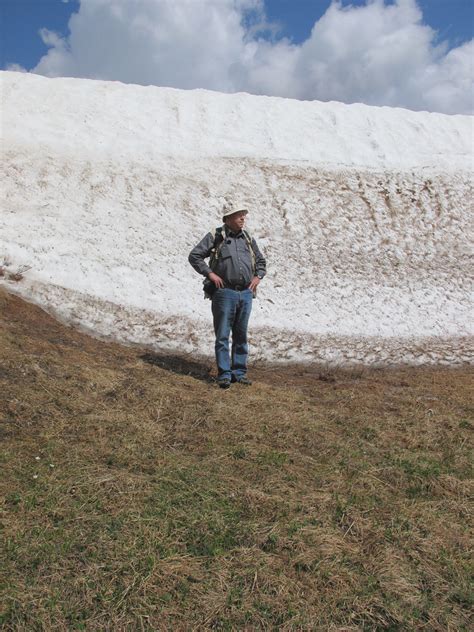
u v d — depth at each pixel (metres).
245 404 5.73
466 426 5.70
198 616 2.84
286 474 4.32
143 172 13.95
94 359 6.69
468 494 4.24
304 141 17.09
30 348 6.46
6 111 15.32
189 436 4.90
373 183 15.55
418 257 13.04
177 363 7.35
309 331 9.77
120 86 17.84
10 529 3.33
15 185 12.27
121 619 2.77
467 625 2.91
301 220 13.54
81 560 3.15
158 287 10.35
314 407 5.96
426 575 3.26
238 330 6.49
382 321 10.48
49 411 4.97
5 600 2.81
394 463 4.69
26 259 10.09
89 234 11.32
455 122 19.39
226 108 17.94
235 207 13.42
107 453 4.40
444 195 15.46
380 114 19.05
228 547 3.37
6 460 4.10
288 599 2.99
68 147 14.33
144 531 3.42
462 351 9.48
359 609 2.96
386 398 6.57
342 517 3.79
